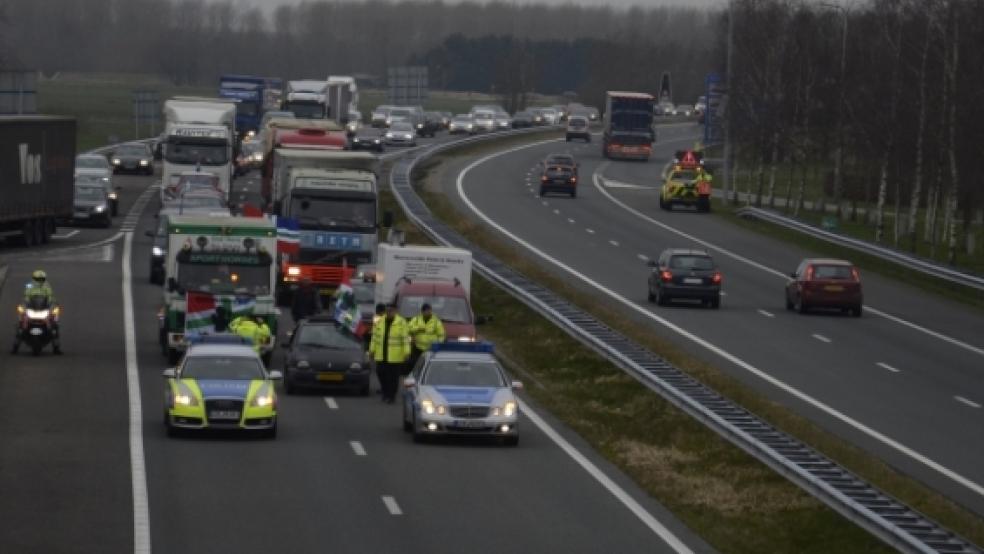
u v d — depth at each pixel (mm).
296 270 145125
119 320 132125
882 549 59500
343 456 79500
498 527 63125
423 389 84625
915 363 119125
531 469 77375
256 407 83000
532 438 87312
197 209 161375
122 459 76688
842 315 148000
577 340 122875
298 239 145000
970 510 69688
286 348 108062
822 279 146125
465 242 178875
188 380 84312
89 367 108938
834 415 95062
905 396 103250
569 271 172250
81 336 123312
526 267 167500
